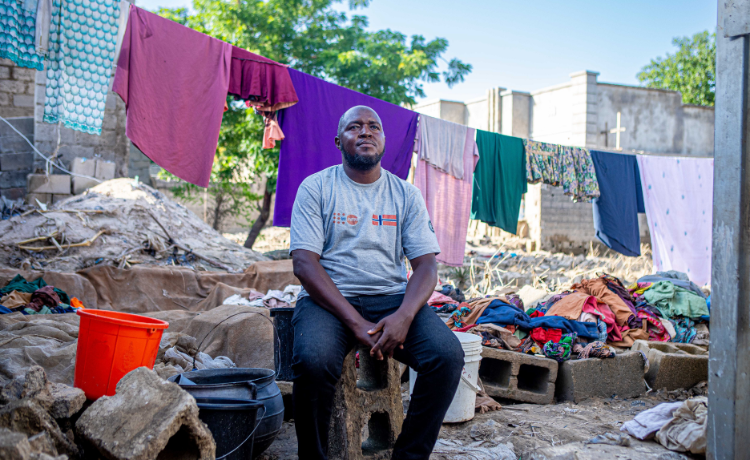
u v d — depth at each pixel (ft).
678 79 101.24
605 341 16.84
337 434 9.18
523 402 14.88
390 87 46.85
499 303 16.92
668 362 15.88
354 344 9.21
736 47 8.12
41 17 12.68
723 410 8.36
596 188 24.23
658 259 26.21
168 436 7.02
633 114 67.77
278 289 24.39
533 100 71.20
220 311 16.24
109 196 31.65
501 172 21.98
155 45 14.11
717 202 8.41
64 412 7.57
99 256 26.12
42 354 11.17
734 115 8.14
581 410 13.76
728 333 8.29
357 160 9.56
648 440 10.87
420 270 9.44
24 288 19.16
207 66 14.88
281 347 12.62
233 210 57.36
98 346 8.64
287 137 16.88
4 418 6.95
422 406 8.48
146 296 22.74
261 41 45.01
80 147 38.63
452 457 10.32
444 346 8.40
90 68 13.30
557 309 17.37
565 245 56.95
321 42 47.73
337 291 8.92
